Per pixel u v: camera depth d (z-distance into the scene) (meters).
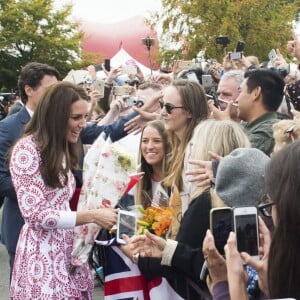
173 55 23.77
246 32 22.42
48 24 29.23
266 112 4.11
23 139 3.04
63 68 29.31
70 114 3.04
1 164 3.65
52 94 3.05
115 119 4.88
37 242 2.99
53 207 3.02
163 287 3.08
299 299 1.69
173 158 3.41
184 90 3.43
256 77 4.09
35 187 2.96
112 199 3.07
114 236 3.15
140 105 4.85
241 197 2.29
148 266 2.98
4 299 5.29
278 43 22.14
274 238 1.72
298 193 1.67
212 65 6.89
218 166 2.42
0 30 28.86
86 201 3.14
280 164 1.73
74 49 29.47
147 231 2.88
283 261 1.69
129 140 4.10
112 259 3.19
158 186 3.38
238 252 1.97
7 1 29.06
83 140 4.08
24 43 28.89
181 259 2.70
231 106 4.54
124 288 3.18
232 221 2.03
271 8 22.98
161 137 3.51
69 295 3.00
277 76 4.11
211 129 2.88
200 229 2.67
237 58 6.33
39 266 2.96
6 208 3.78
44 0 28.97
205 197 2.67
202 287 2.80
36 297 2.94
